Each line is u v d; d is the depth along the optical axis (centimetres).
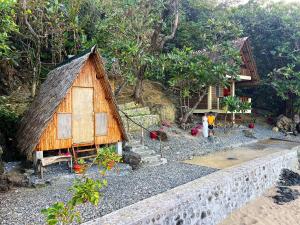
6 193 641
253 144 1423
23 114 998
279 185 956
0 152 707
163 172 851
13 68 1215
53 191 662
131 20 1268
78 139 830
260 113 2217
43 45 1269
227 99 1559
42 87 986
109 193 659
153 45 1398
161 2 1302
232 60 1516
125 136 928
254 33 2181
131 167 872
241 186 774
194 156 1100
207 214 640
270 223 697
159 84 1861
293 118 1978
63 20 1180
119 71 1288
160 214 519
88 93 852
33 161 779
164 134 1222
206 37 1838
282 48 1931
